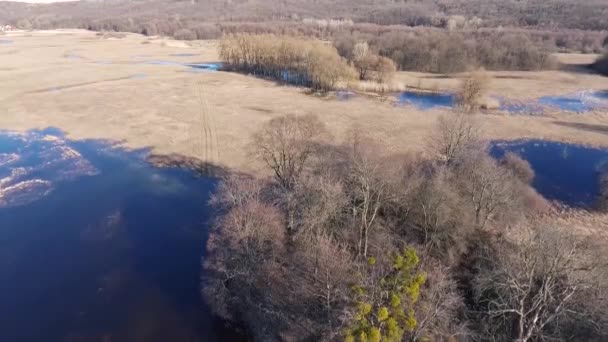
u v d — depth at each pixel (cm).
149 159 5784
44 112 7538
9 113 7456
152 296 3356
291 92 9331
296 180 3794
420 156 5216
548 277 2264
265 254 3080
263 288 2945
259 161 5466
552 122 7425
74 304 3294
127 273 3619
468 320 2422
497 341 2423
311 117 5438
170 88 9381
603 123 7381
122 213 4519
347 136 6022
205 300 3256
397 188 3431
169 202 4744
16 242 4016
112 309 3244
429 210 3164
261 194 3828
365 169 3391
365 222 3120
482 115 7781
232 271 3122
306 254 2902
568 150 6219
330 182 3434
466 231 3186
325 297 2478
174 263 3744
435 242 3092
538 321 2405
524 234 3077
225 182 4566
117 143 6281
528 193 4528
